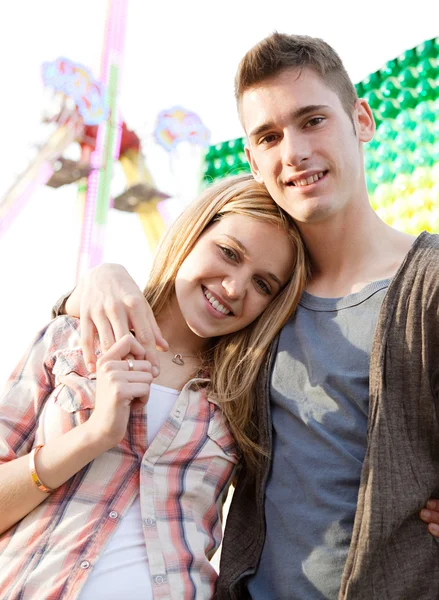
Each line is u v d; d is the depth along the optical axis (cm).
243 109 138
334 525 118
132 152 684
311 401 128
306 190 129
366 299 129
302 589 120
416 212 267
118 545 120
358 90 288
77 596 113
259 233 140
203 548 128
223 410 140
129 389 119
